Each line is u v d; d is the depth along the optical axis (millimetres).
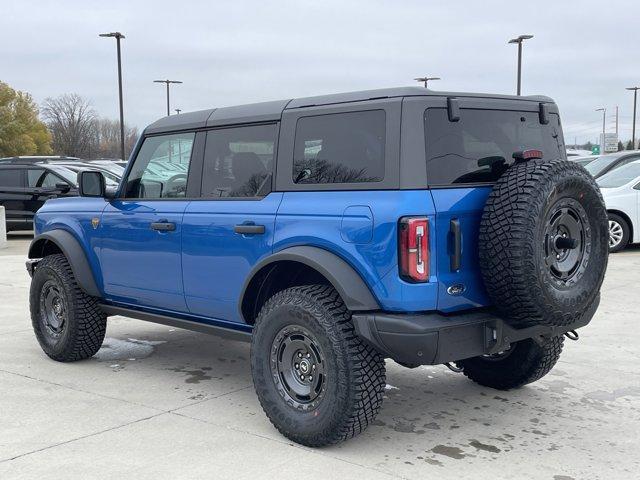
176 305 5059
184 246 4852
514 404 4824
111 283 5527
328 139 4113
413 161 3730
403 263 3650
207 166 4840
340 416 3828
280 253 4086
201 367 5793
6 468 3758
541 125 4559
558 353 4883
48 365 5840
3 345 6539
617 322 7301
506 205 3668
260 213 4324
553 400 4910
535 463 3834
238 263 4473
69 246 5672
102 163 17609
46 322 5977
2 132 69312
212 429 4336
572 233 3902
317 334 3875
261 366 4184
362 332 3742
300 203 4125
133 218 5250
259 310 4562
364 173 3896
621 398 4949
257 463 3820
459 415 4609
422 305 3686
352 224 3805
